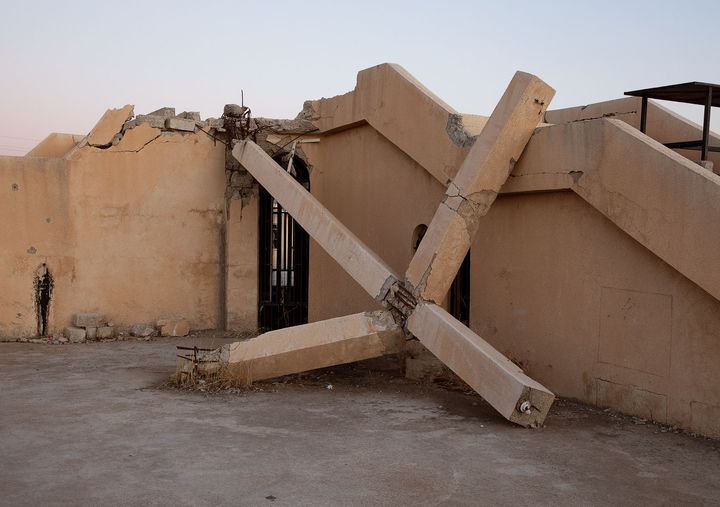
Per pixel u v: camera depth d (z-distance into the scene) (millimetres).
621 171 8117
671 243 7539
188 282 14914
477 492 5973
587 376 8852
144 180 14523
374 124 12609
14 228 13641
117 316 14383
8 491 5895
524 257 9867
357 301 13523
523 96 9133
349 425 7969
